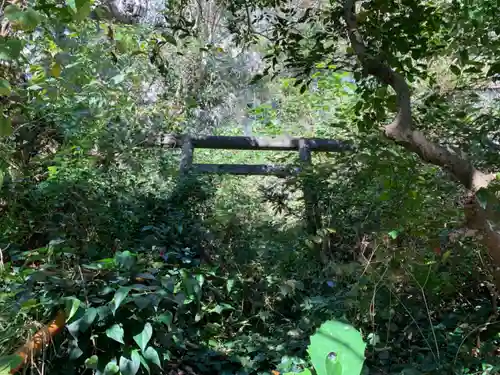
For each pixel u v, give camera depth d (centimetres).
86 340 198
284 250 356
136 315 207
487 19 307
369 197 366
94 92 365
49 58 298
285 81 713
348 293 290
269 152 702
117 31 372
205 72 754
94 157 377
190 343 306
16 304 179
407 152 326
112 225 350
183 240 393
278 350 295
